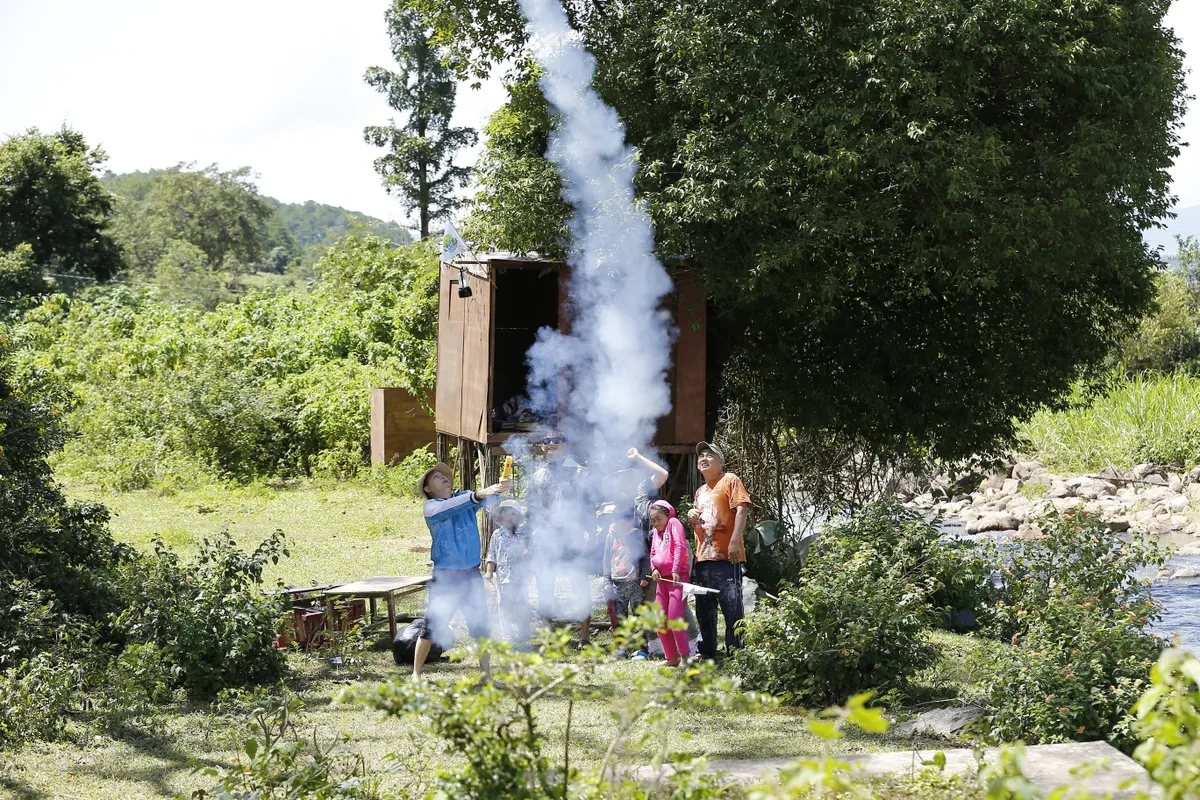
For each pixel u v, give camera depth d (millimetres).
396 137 46281
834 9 11234
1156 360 37781
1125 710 6500
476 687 3537
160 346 28953
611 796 3535
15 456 10156
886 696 7391
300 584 12805
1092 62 11391
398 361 25250
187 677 8078
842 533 9938
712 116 11812
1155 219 12656
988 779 3516
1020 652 7289
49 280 43750
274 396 25922
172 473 22906
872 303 13336
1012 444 14461
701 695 3453
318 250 38438
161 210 106438
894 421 13586
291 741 6500
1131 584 8227
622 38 12594
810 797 3840
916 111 11016
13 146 50125
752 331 13609
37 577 8812
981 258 11266
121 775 6145
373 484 22828
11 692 6867
